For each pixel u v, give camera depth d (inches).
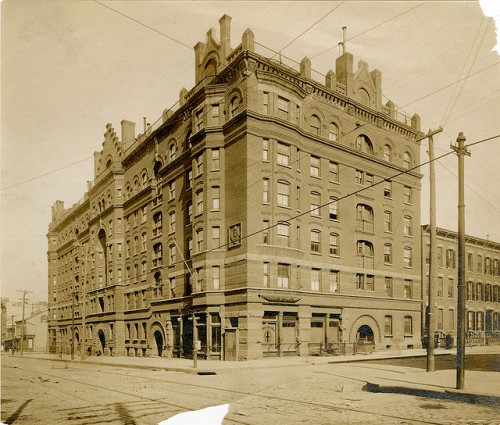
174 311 1396.4
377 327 1430.9
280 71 1238.3
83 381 807.1
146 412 476.7
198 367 960.3
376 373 784.3
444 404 508.4
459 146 598.2
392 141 1582.2
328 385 663.8
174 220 1480.1
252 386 666.8
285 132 1217.4
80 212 2429.9
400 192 1585.9
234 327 1130.7
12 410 518.0
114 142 2011.6
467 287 1849.2
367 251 1460.4
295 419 433.4
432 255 804.0
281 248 1171.9
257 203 1151.0
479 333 1839.3
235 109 1220.5
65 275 2603.3
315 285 1286.9
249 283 1106.1
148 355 1565.0
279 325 1157.1
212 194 1231.5
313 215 1307.8
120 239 1911.9
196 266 1248.8
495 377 690.8
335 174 1398.9
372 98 1546.5
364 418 434.9
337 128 1418.6
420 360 1112.8
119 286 1860.2
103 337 2012.8
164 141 1595.7
